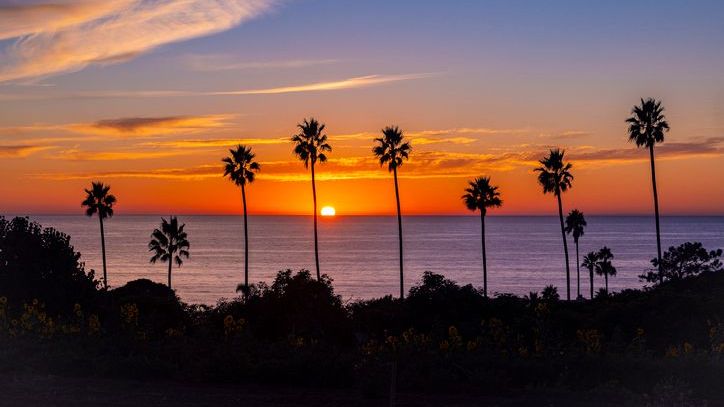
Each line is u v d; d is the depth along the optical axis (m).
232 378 17.11
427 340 18.11
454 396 15.52
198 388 16.28
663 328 30.67
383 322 33.28
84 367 17.86
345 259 175.00
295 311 30.03
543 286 118.31
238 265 155.50
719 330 23.09
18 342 19.11
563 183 62.81
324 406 14.41
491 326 20.22
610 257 87.06
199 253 196.25
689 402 14.45
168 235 71.06
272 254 192.88
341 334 30.92
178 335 20.84
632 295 40.31
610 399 15.08
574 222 88.75
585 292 109.94
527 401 14.91
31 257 30.20
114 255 181.38
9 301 28.80
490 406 14.41
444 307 34.31
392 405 13.37
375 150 57.59
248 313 30.30
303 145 58.12
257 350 18.42
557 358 17.27
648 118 53.44
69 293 30.36
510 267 153.50
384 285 118.19
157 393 15.38
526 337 25.72
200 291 107.50
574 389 16.34
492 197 62.44
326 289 31.16
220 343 19.05
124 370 17.53
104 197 71.94
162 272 138.12
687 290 39.00
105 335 19.94
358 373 16.20
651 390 16.14
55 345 19.03
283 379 17.08
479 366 17.02
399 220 57.62
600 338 19.28
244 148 61.19
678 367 16.42
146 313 31.22
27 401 14.12
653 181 53.78
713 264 70.00
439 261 169.25
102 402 14.23
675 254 70.38
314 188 58.44
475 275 136.12
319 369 16.97
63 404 13.93
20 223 31.30
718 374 16.06
